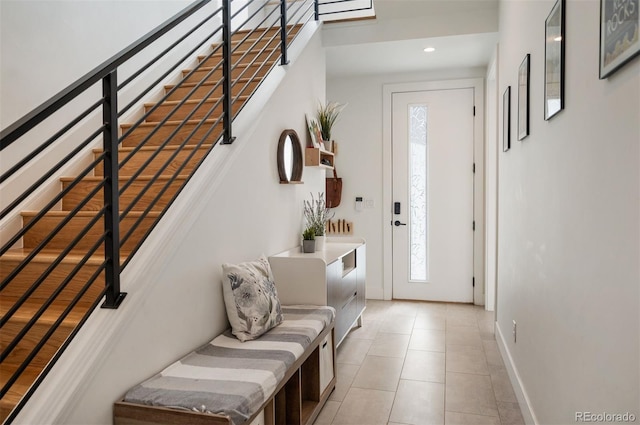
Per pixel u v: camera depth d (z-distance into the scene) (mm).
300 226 3838
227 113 2627
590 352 1459
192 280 2236
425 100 5262
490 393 2900
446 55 4660
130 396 1729
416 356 3562
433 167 5266
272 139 3246
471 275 5207
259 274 2600
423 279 5371
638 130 1098
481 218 5137
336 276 3424
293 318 2793
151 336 1919
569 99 1715
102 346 1631
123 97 3326
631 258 1140
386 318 4637
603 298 1342
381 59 4785
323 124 4328
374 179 5426
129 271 1894
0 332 1896
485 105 5078
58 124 2752
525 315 2588
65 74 2816
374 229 5445
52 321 1846
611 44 1248
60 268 2078
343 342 3916
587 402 1487
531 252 2422
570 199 1695
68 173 2791
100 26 3109
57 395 1469
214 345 2316
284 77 3434
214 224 2439
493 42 4242
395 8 3992
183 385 1833
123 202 2576
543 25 2174
